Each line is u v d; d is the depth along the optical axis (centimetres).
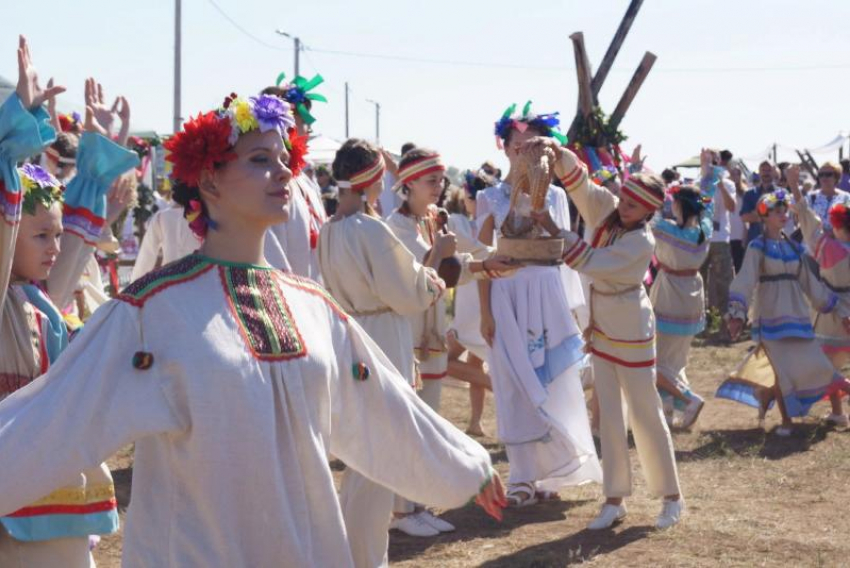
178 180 306
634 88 1209
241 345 288
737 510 707
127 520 291
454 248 539
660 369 961
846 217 994
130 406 279
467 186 931
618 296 650
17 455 270
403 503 658
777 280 953
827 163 1416
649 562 602
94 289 716
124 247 1452
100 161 413
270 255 497
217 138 296
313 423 298
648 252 645
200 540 282
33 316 384
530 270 729
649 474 673
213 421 280
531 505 730
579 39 1159
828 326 1007
